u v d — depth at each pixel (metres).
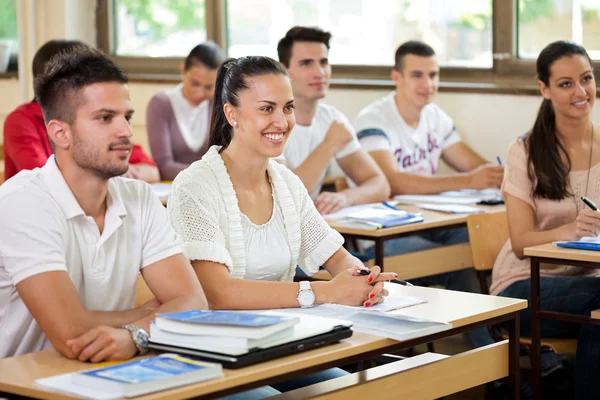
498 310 2.21
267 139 2.48
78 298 1.94
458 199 4.24
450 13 4.99
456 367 2.20
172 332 1.80
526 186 3.40
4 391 1.66
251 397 2.13
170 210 2.46
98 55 1.99
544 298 3.15
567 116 3.36
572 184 3.39
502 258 3.44
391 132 4.66
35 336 2.05
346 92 5.30
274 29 5.62
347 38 5.34
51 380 1.64
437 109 4.86
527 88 4.67
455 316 2.12
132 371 1.61
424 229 3.62
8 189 2.00
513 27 4.79
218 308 2.32
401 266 3.65
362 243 4.28
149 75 6.04
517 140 3.47
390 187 4.51
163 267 2.14
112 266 2.08
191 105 5.14
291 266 2.61
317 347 1.84
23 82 6.04
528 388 3.47
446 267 3.82
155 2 6.07
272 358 1.75
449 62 5.04
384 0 5.18
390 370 2.09
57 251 1.96
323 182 4.84
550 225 3.42
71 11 6.11
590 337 2.97
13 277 1.93
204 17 5.87
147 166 4.84
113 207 2.09
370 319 2.08
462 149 4.83
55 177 2.01
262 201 2.57
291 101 2.52
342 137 4.20
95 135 1.96
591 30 4.53
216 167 2.51
